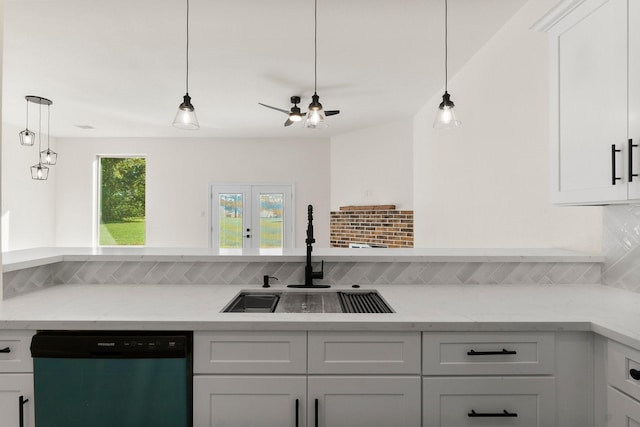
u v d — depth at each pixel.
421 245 4.86
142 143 6.96
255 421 1.32
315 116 2.98
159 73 3.87
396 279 2.00
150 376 1.30
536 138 2.50
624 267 1.84
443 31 3.01
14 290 1.70
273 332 1.32
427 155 4.66
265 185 7.03
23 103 4.90
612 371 1.23
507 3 2.62
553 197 1.77
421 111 4.90
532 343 1.32
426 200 4.68
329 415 1.32
